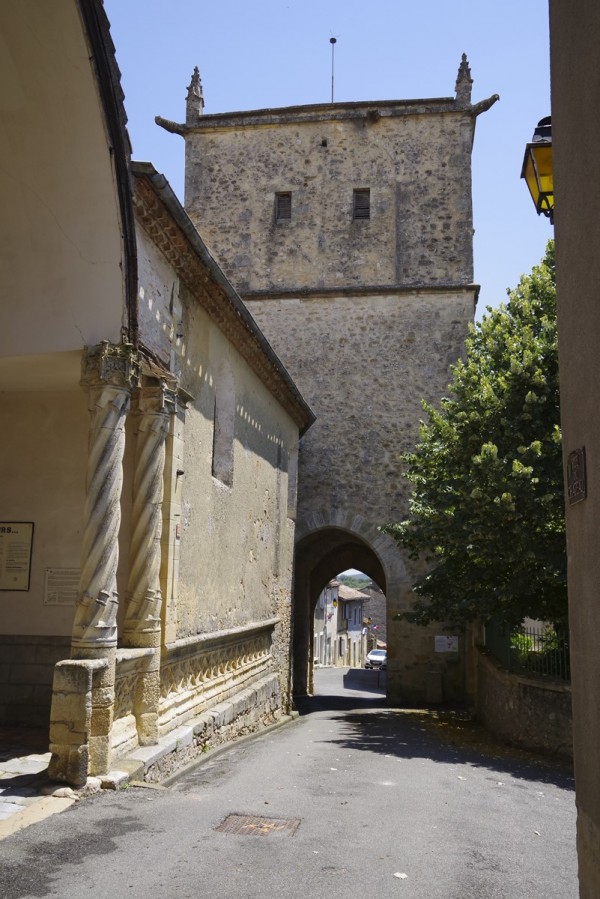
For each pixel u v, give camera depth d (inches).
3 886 182.1
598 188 138.8
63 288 305.1
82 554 289.1
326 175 890.7
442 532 562.6
